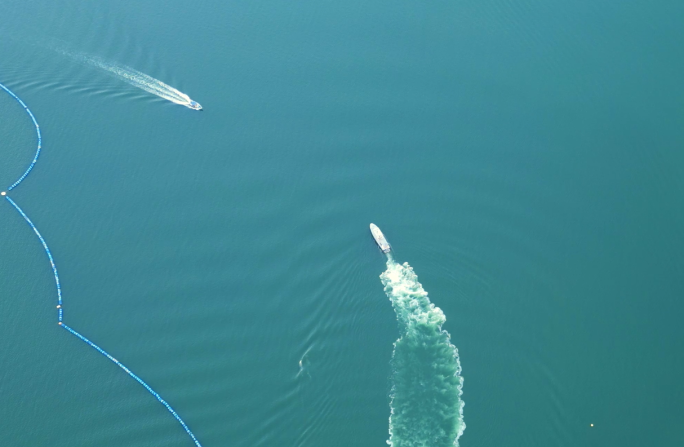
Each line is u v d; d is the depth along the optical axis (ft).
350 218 326.44
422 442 255.29
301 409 266.98
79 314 296.51
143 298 300.81
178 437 259.60
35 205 336.08
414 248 315.37
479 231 320.91
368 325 290.97
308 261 311.27
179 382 274.57
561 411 265.13
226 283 304.71
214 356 281.95
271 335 288.51
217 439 259.19
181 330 290.15
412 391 270.05
